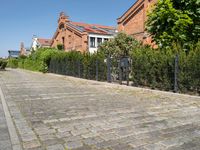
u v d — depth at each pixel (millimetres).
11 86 14172
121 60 14148
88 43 34812
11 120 5973
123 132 4918
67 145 4227
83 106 7715
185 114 6531
